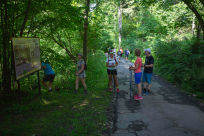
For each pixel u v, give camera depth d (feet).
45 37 22.65
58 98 16.38
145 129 11.03
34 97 16.07
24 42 13.47
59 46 29.55
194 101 16.49
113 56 19.69
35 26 18.02
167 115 13.24
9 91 15.39
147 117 12.94
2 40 14.48
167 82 25.29
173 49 31.73
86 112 13.05
